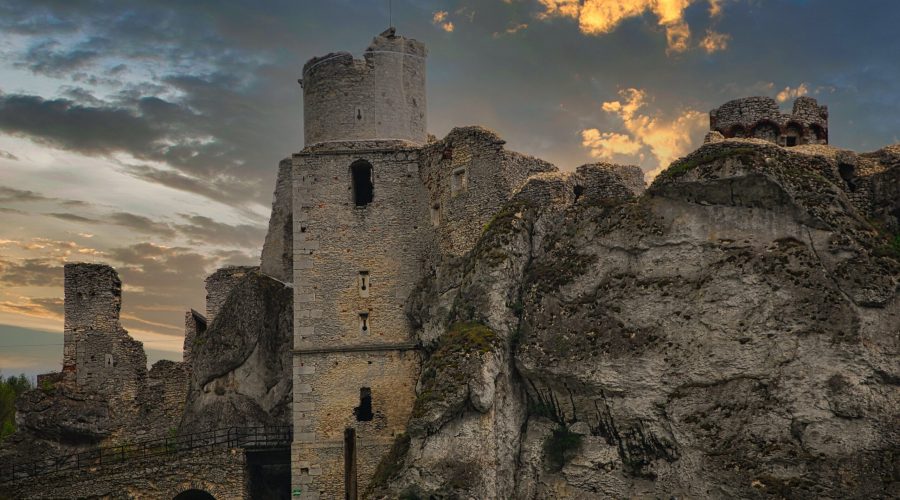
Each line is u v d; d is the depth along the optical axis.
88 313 65.75
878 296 44.75
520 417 48.94
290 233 62.97
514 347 49.03
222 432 58.47
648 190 49.16
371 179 55.12
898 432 43.59
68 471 54.50
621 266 48.41
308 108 56.66
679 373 46.44
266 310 60.69
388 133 55.72
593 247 49.12
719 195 47.41
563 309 48.66
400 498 46.91
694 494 45.31
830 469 43.66
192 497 56.72
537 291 49.38
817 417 44.34
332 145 55.44
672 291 47.22
